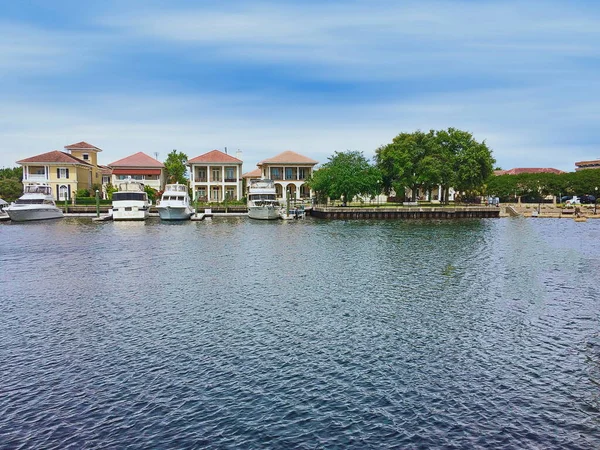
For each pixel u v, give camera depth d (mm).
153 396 12289
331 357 14938
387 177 92375
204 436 10484
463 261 33219
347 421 11117
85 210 81125
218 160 100188
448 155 90750
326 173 83812
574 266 31422
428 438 10414
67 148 101750
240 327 17781
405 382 13195
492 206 88938
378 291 23797
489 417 11336
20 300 21484
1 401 11969
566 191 112625
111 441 10281
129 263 31625
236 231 54969
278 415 11375
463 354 15273
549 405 11953
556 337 16969
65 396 12258
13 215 67375
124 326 17797
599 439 10422
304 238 47625
